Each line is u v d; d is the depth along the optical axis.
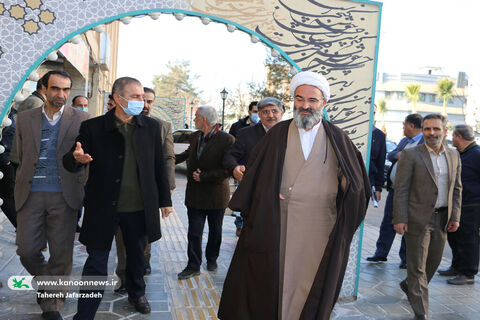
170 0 3.52
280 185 2.50
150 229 3.06
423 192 3.60
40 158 3.07
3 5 3.28
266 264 2.41
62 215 3.10
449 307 4.07
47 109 3.13
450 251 6.39
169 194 3.25
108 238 2.92
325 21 3.89
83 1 3.39
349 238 2.52
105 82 23.08
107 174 2.94
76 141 2.96
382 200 11.28
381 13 4.02
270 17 3.76
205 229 6.61
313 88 2.58
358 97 4.01
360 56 4.00
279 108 3.76
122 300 3.67
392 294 4.30
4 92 3.31
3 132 4.23
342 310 3.81
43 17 3.34
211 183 4.27
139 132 3.08
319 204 2.56
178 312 3.50
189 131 16.84
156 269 4.58
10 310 3.32
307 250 2.54
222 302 2.58
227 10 3.67
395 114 58.69
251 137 3.80
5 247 4.95
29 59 3.34
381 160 5.36
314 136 2.63
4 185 4.40
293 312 2.53
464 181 4.75
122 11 3.44
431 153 3.68
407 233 3.67
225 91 18.98
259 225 2.43
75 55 10.33
